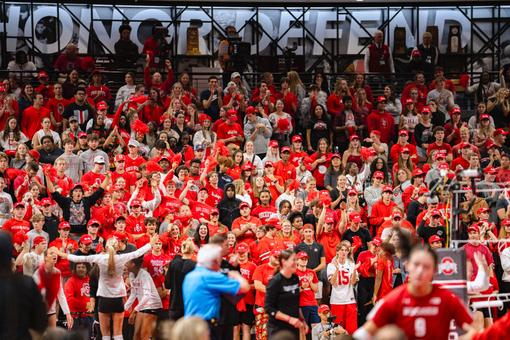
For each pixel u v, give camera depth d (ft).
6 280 69.62
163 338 67.51
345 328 135.64
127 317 132.36
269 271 126.31
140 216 142.72
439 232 141.69
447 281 83.46
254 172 161.17
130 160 161.79
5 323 69.00
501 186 142.41
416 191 157.38
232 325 114.01
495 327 68.03
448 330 68.28
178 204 148.46
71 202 143.95
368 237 146.20
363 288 138.21
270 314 104.12
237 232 139.85
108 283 126.21
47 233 137.28
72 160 161.48
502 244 133.80
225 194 149.59
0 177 146.00
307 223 145.18
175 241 133.90
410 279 67.56
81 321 127.44
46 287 74.59
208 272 89.04
